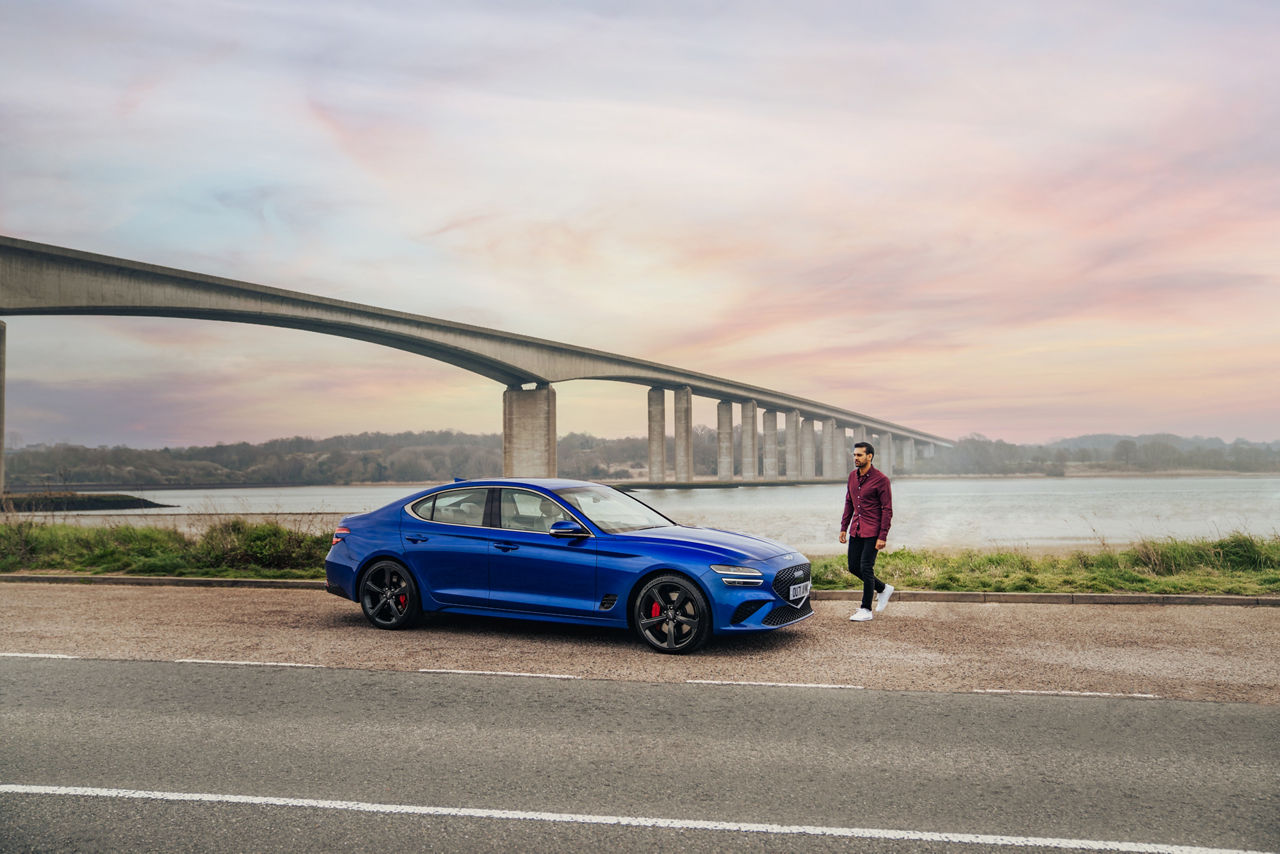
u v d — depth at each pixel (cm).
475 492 856
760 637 816
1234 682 632
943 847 348
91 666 688
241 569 1270
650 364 11381
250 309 6631
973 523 4134
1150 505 6731
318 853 343
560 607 783
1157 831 362
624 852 343
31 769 441
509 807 391
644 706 569
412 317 7869
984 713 550
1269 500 7944
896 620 910
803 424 17025
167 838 357
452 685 627
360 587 881
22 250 5338
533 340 9238
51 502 1902
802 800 399
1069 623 888
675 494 11575
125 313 6125
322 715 545
